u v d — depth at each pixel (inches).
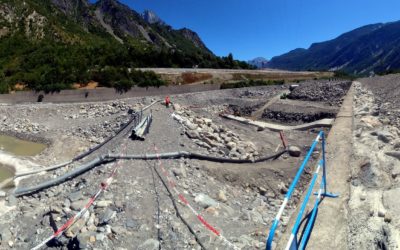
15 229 418.3
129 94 1664.6
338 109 1149.7
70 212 426.3
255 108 1444.4
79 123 1105.4
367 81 1654.8
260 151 842.2
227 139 849.5
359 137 736.3
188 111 1119.0
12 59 2236.7
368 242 376.8
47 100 1577.3
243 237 397.1
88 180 522.3
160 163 592.1
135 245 371.9
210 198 498.3
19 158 735.7
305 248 381.4
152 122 866.8
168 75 1969.7
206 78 2068.2
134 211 429.4
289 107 1306.6
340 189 509.0
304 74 2427.4
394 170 525.7
